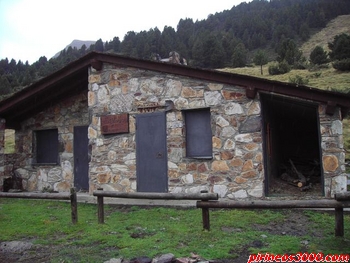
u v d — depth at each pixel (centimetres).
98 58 823
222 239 447
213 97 715
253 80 663
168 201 698
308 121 998
